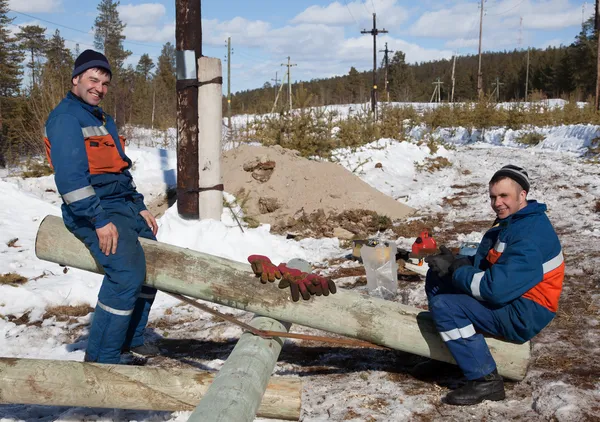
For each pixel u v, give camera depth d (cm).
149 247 379
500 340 352
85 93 361
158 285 378
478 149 2425
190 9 734
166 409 315
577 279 607
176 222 739
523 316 332
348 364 419
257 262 371
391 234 886
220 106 760
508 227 342
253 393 268
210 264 374
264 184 982
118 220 365
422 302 557
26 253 685
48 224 384
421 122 3328
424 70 14400
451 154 1900
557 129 2622
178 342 475
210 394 259
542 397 341
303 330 489
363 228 907
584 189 1223
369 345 370
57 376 311
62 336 488
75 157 342
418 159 1683
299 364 420
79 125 351
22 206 840
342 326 365
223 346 464
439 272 360
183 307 566
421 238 668
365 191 1023
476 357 342
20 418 341
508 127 3080
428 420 326
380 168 1509
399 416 329
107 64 364
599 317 489
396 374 396
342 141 1834
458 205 1143
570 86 7719
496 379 345
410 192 1296
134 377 316
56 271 636
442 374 392
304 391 371
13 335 486
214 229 735
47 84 1372
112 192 372
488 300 331
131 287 362
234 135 1691
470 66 12794
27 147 1445
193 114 750
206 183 760
